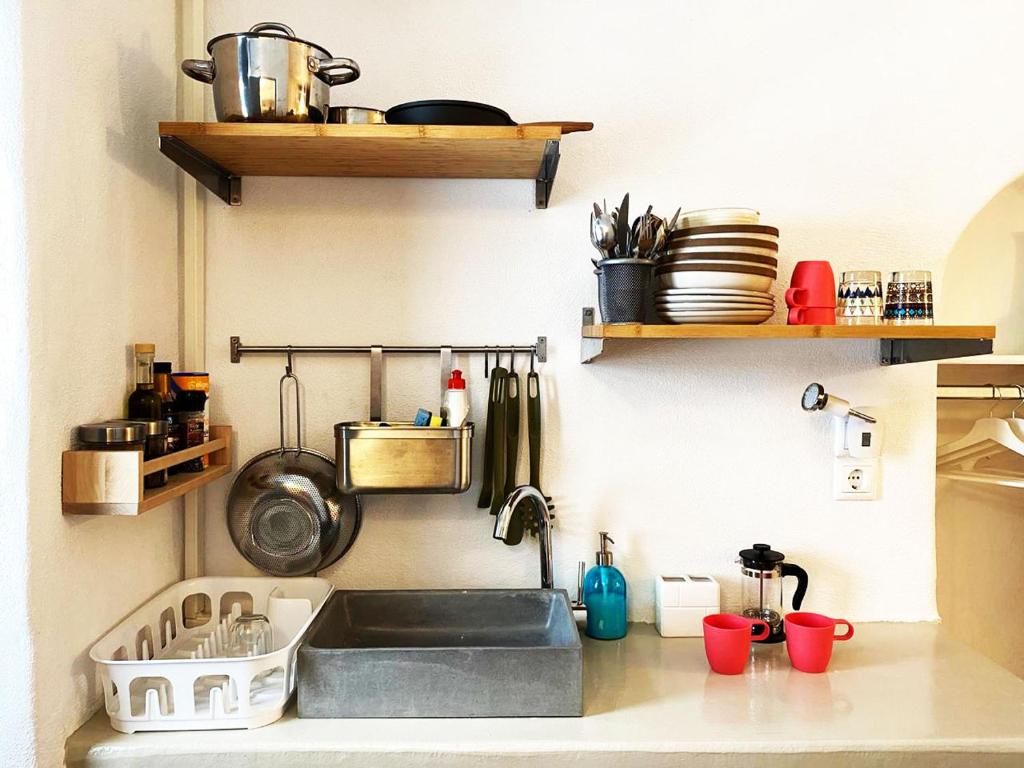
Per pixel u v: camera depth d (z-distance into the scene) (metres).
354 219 1.64
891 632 1.62
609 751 1.18
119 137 1.34
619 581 1.59
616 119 1.63
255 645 1.41
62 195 1.15
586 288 1.64
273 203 1.63
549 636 1.55
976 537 2.07
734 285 1.39
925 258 1.65
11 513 1.07
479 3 1.62
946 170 1.64
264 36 1.31
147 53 1.46
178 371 1.60
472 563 1.65
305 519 1.59
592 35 1.63
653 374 1.65
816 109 1.64
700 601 1.60
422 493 1.51
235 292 1.63
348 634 1.54
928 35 1.63
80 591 1.22
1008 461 2.05
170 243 1.57
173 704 1.23
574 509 1.65
